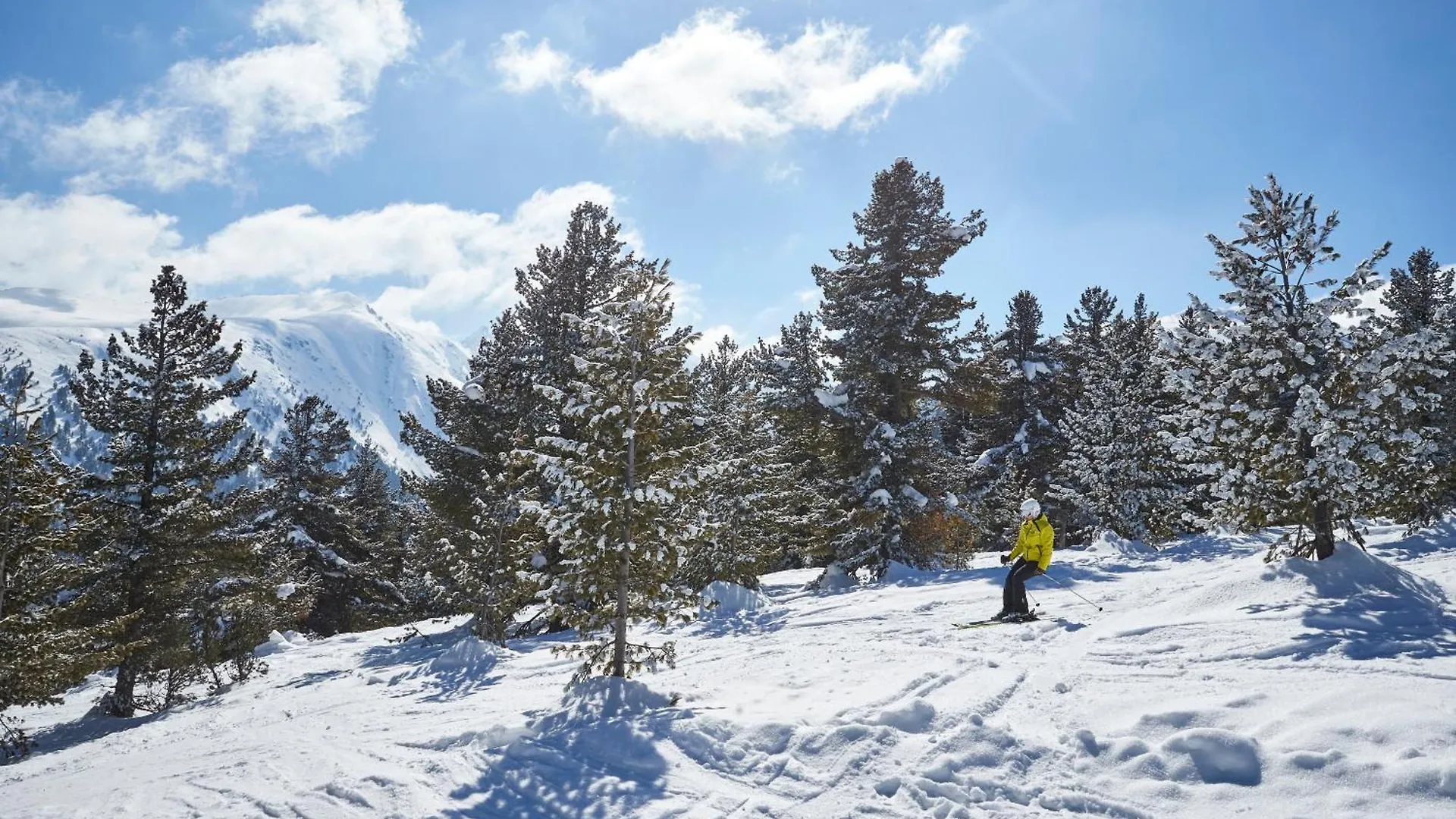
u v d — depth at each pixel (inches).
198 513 837.8
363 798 243.0
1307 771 203.8
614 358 381.7
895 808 215.8
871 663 359.6
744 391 1107.3
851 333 931.3
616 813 225.9
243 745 350.6
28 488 613.9
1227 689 268.5
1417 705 225.0
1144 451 1081.4
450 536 834.2
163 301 895.7
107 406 848.9
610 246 874.8
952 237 903.1
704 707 308.7
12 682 589.6
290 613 1034.7
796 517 947.3
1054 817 205.0
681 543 382.6
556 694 387.9
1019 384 1363.2
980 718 255.3
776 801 228.4
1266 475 481.7
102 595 789.9
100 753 466.0
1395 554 589.0
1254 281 488.7
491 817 228.1
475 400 853.8
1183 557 864.3
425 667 581.0
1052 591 557.9
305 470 1450.5
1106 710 261.3
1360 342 474.3
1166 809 202.7
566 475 375.6
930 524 858.8
